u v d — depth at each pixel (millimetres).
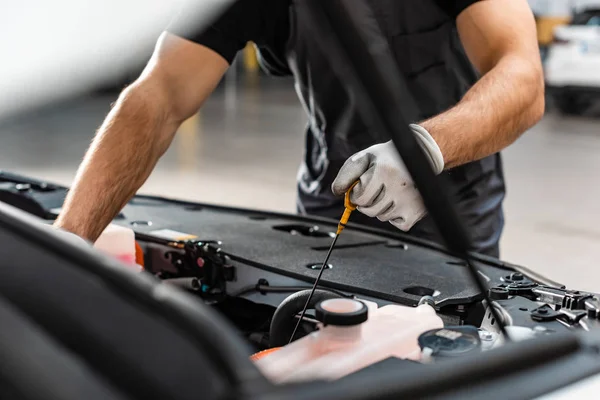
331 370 792
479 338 870
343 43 780
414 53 1893
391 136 812
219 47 1720
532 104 1501
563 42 7555
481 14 1663
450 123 1342
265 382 565
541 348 738
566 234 4016
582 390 713
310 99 2014
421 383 635
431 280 1320
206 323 579
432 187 833
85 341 631
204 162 5789
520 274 1302
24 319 656
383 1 1825
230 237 1628
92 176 1459
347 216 1213
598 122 7578
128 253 1441
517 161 5828
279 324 1146
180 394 574
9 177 2121
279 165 5695
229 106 8977
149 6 764
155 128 1586
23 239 727
